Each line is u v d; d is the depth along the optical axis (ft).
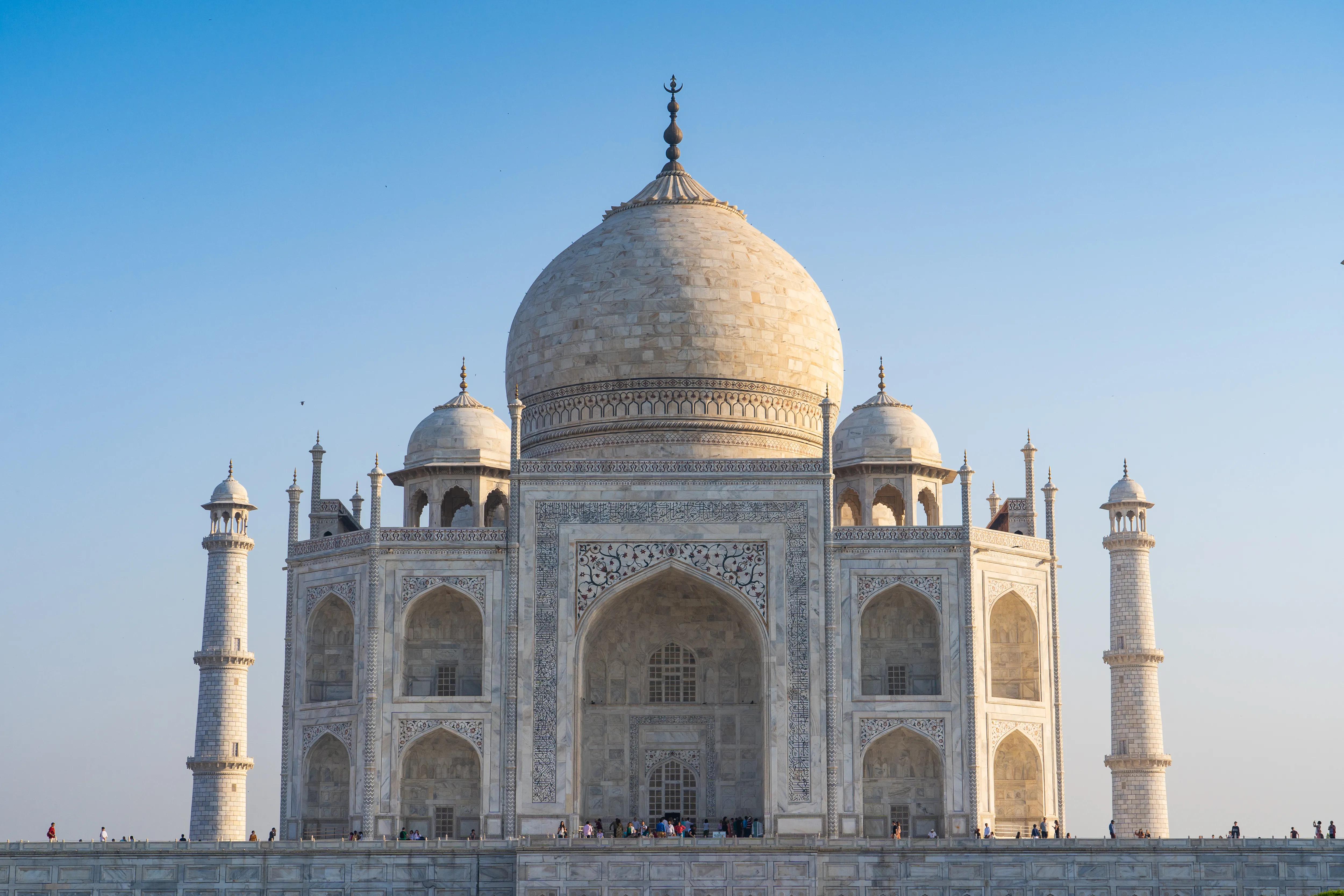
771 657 380.17
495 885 341.00
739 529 385.29
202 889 341.62
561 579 383.24
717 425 425.28
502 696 378.32
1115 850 338.75
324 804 392.27
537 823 371.56
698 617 406.00
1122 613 467.11
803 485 386.93
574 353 433.48
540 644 379.96
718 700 403.13
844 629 381.81
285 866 342.64
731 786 399.65
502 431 431.02
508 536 384.27
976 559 385.91
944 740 376.89
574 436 431.84
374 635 379.14
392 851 342.44
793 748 375.45
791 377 435.12
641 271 434.71
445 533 385.29
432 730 376.68
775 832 371.15
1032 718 390.83
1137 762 456.45
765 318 433.89
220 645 460.96
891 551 384.88
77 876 341.41
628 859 336.29
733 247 443.32
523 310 454.40
